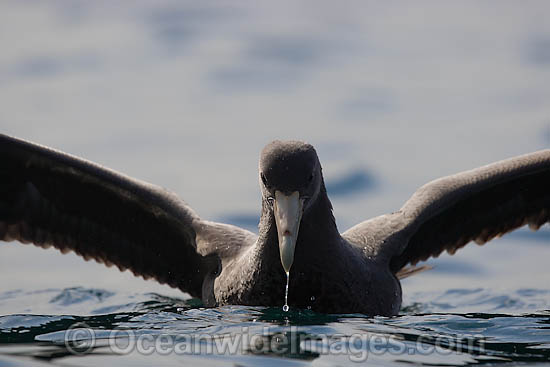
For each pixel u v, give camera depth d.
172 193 12.88
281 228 9.98
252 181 19.25
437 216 13.09
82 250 13.19
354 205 18.19
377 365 9.05
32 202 12.80
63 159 12.03
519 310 12.70
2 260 16.34
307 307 11.06
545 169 12.85
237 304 11.43
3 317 11.64
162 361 9.16
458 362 9.23
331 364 9.06
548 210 13.67
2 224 12.93
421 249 13.28
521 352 9.66
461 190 12.90
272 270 10.88
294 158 10.29
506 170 12.89
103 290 14.22
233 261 11.94
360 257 11.70
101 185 12.45
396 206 18.02
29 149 11.96
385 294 11.66
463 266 16.09
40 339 10.22
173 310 12.03
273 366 9.00
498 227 13.64
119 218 12.85
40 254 16.78
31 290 14.20
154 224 12.80
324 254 10.89
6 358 9.34
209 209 17.69
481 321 11.27
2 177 12.52
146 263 13.23
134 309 12.42
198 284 13.01
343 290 11.05
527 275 15.33
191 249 12.84
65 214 12.89
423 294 14.38
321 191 10.84
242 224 17.11
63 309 12.65
